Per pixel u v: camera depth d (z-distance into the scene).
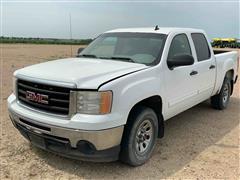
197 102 5.68
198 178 3.76
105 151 3.53
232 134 5.41
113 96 3.49
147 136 4.18
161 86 4.30
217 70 6.27
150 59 4.46
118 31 5.50
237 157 4.40
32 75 3.79
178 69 4.71
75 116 3.44
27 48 40.59
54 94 3.56
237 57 7.60
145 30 5.21
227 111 7.04
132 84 3.74
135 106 3.97
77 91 3.42
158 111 4.43
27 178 3.67
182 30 5.25
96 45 5.40
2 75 12.16
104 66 4.08
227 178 3.77
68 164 4.05
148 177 3.77
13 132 5.19
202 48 5.77
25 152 4.38
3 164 3.99
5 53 28.16
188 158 4.34
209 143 4.95
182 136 5.26
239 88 10.23
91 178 3.72
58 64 4.28
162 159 4.29
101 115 3.43
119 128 3.56
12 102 4.18
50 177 3.71
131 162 3.91
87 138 3.38
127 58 4.62
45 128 3.61
